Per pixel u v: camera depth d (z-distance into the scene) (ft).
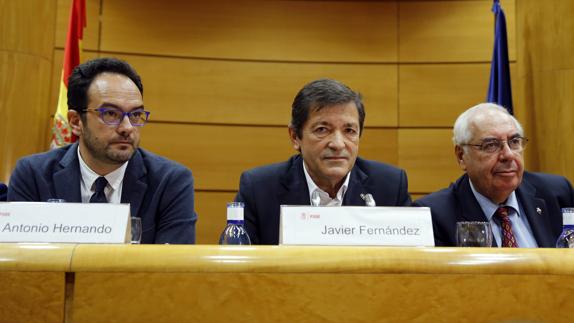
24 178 5.31
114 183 5.26
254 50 12.82
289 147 12.62
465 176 6.30
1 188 5.68
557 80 8.39
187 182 5.50
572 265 3.01
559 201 6.21
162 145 12.37
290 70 12.83
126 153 4.93
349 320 2.93
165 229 5.26
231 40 12.80
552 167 8.35
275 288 2.92
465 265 2.98
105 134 4.85
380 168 6.12
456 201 6.10
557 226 6.00
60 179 5.23
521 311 2.98
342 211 3.54
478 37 12.84
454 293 2.97
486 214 5.98
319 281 2.94
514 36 12.41
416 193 12.55
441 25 12.94
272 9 12.94
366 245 3.44
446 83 12.79
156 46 12.57
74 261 2.88
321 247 3.04
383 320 2.94
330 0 13.02
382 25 13.00
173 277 2.89
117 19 12.47
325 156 5.15
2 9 8.82
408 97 12.80
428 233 3.52
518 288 2.99
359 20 13.01
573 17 8.32
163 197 5.34
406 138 12.69
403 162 12.64
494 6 10.27
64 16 12.14
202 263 2.90
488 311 2.97
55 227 3.37
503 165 5.74
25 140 8.80
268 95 12.73
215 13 12.83
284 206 3.54
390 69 12.89
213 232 12.25
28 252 2.90
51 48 9.39
